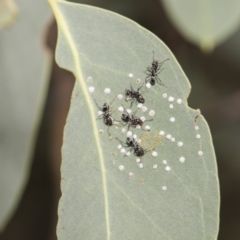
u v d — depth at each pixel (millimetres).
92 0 363
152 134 242
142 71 244
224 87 405
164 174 241
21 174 297
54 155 383
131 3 368
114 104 244
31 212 417
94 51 246
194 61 392
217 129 409
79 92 245
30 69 297
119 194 241
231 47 394
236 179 416
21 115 296
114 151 242
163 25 369
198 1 281
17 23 298
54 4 248
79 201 240
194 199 239
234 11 281
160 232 239
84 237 239
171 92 243
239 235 416
